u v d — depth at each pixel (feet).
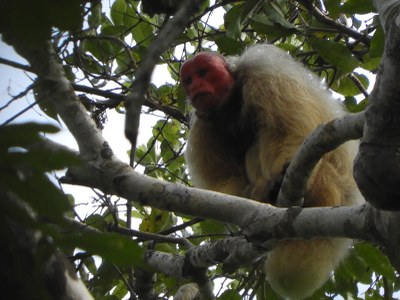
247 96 36.60
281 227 22.90
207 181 40.32
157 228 37.42
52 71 25.34
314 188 33.81
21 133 9.90
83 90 36.99
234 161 39.75
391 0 18.58
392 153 19.10
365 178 19.48
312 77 37.96
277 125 35.04
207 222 34.71
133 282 34.01
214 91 37.45
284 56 38.47
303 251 33.04
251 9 34.55
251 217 23.52
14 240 10.62
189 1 11.62
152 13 24.40
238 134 38.96
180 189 24.43
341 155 34.83
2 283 10.62
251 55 38.24
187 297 32.91
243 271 37.60
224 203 23.94
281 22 35.27
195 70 37.88
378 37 32.24
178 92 39.73
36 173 10.17
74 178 25.55
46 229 10.15
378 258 31.55
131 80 41.34
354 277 34.76
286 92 35.60
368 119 19.33
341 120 23.25
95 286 32.37
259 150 35.83
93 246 10.09
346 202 35.19
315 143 24.00
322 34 42.32
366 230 21.43
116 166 25.11
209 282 30.30
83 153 25.52
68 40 25.25
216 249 28.63
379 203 19.60
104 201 31.86
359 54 40.19
